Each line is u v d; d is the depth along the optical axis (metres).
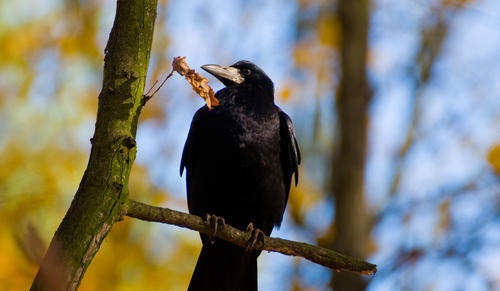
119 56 6.37
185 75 7.15
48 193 10.63
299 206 14.88
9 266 9.49
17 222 9.91
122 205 6.21
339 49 15.82
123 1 6.42
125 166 6.23
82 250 5.91
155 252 11.59
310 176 15.39
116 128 6.26
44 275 5.56
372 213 14.97
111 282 11.11
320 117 15.72
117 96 6.33
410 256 13.57
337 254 7.97
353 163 14.45
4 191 10.44
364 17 15.66
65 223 5.99
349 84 15.15
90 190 6.09
